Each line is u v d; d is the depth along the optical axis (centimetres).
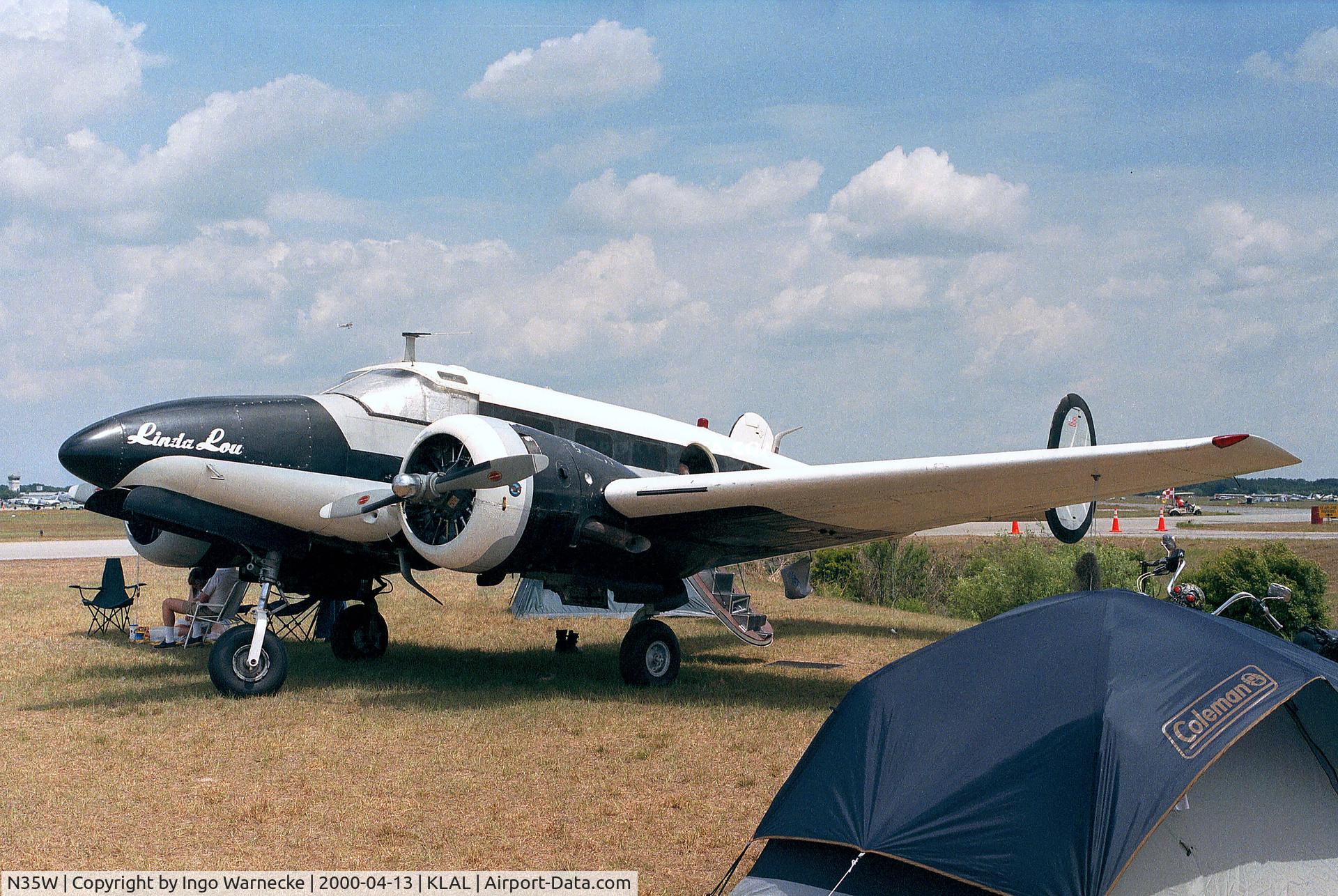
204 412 880
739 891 428
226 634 867
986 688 434
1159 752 388
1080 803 382
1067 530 1326
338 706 833
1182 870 397
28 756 671
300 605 1005
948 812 398
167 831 524
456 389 1030
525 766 659
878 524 992
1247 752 429
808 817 426
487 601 1728
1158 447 732
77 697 861
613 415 1199
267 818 545
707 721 796
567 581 948
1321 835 427
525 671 1048
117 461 832
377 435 965
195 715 793
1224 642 430
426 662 1102
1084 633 443
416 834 524
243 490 879
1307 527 4506
